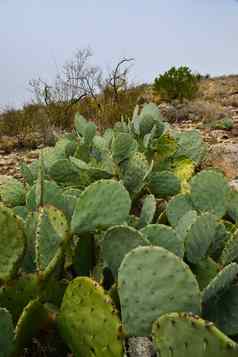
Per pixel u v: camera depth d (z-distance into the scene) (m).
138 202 2.77
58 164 2.82
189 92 9.95
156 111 3.80
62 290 1.48
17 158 6.08
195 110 8.19
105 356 1.16
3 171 5.41
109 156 2.82
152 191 2.73
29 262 1.54
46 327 1.33
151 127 3.59
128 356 1.36
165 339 1.01
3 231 1.32
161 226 1.56
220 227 1.67
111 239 1.45
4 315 1.20
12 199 2.72
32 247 1.54
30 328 1.29
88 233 1.60
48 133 7.14
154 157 3.43
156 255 1.15
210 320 1.37
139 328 1.17
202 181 1.99
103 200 1.53
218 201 1.98
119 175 2.78
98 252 1.70
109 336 1.14
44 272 1.35
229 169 4.30
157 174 2.70
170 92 9.95
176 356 1.00
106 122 6.94
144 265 1.16
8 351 1.22
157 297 1.15
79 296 1.19
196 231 1.53
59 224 1.42
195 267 1.56
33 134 7.33
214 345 0.93
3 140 7.21
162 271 1.14
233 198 2.07
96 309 1.16
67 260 1.63
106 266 1.57
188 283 1.13
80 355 1.25
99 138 3.22
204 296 1.29
